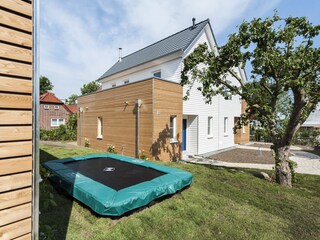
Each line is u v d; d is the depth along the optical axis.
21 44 1.46
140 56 13.86
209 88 6.27
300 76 4.75
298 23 4.72
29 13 1.51
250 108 5.88
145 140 8.03
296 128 5.05
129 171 4.70
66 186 3.64
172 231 2.79
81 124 13.45
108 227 2.76
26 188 1.51
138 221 2.96
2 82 1.36
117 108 9.70
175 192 3.98
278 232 2.94
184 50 9.73
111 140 10.16
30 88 1.53
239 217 3.31
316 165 8.50
